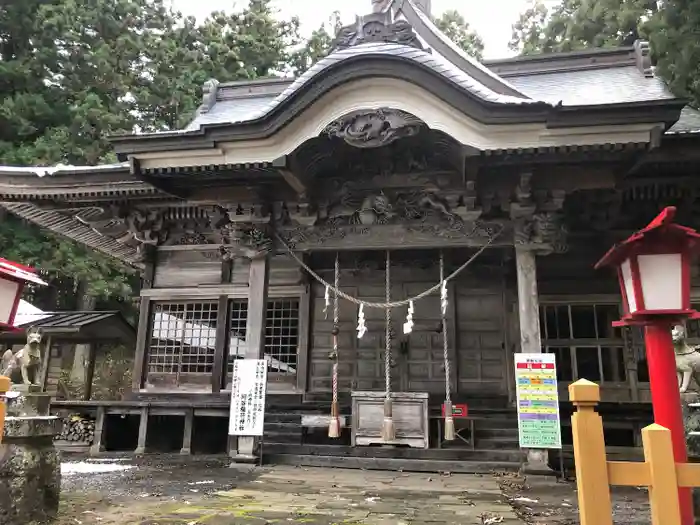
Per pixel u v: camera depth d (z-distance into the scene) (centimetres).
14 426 498
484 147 816
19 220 2100
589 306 1105
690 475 260
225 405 1132
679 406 341
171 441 1316
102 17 2378
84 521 537
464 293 1210
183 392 1230
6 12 2175
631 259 357
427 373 1184
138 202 1184
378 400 955
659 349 353
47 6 2209
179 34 2669
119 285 2194
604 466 262
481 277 1209
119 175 1080
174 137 891
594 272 1104
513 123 798
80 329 1322
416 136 916
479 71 1024
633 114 774
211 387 1222
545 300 1111
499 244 945
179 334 1273
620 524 537
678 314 344
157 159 916
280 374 1235
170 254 1303
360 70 820
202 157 906
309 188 983
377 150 957
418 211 986
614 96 1109
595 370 1080
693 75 1255
